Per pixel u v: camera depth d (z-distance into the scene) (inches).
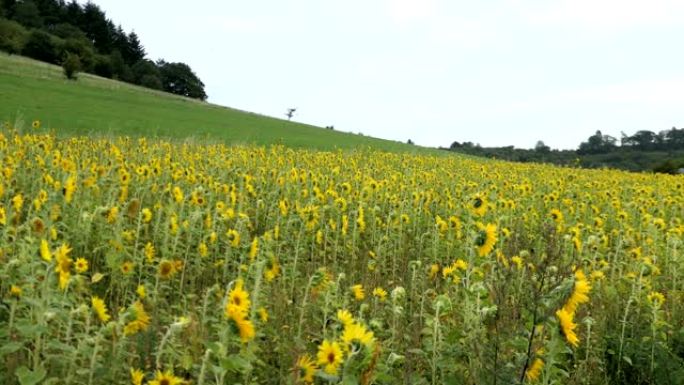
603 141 3713.1
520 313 174.1
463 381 154.8
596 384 201.6
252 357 129.9
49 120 1256.2
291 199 441.7
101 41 4921.3
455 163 933.2
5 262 205.8
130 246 265.6
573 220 412.2
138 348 166.1
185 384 153.6
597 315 224.8
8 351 140.2
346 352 123.0
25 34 3400.6
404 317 196.4
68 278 157.2
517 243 205.2
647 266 233.6
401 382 160.6
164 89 4633.4
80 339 154.6
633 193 611.8
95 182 344.5
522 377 140.3
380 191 461.4
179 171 432.5
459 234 318.0
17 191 371.2
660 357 206.4
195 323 169.3
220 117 2034.9
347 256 335.3
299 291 239.5
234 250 267.3
